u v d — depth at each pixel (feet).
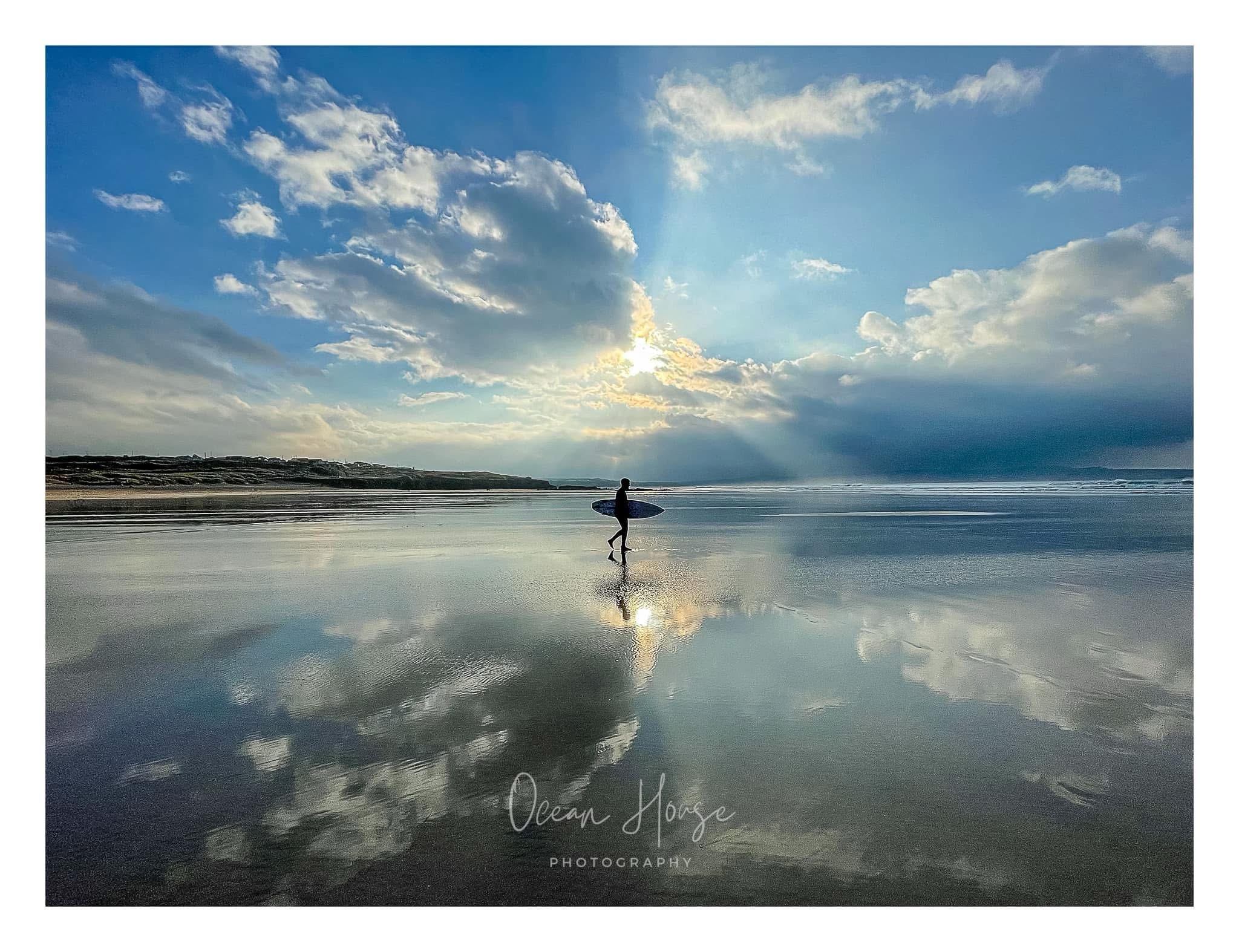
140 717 15.12
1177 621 23.76
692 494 167.43
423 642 21.09
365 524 70.69
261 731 14.35
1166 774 12.25
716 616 24.71
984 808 11.12
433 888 9.40
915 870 9.66
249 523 71.67
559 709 15.42
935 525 65.31
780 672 18.06
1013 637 21.62
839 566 37.42
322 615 25.09
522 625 23.39
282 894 9.34
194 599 28.22
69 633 22.57
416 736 13.96
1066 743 13.56
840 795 11.51
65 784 11.99
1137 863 9.80
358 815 10.98
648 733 14.03
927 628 22.68
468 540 54.29
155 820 10.87
